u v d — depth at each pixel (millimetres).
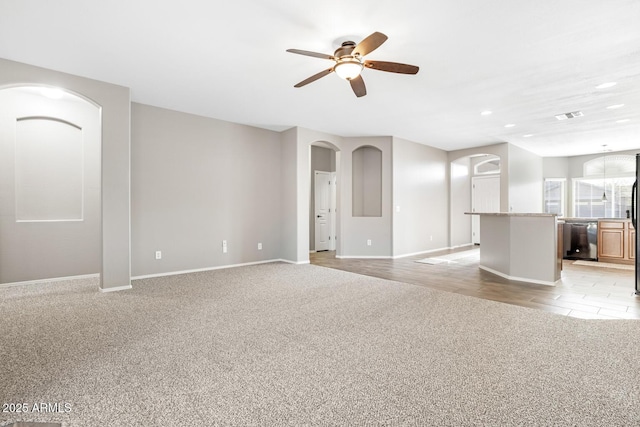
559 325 2789
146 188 4652
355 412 1588
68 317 2975
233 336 2545
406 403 1662
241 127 5719
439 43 2904
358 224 6820
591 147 7645
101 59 3258
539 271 4406
